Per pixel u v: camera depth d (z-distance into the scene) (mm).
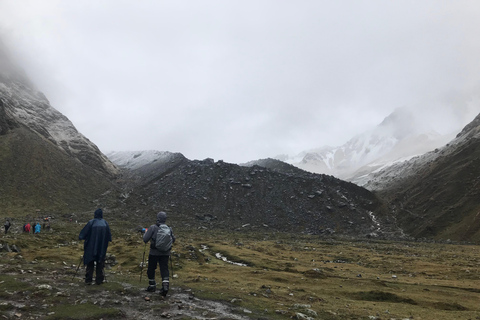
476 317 15664
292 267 38781
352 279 29328
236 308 12328
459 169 196875
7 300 10695
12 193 125812
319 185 183375
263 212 155000
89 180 176000
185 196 170500
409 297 21062
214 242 72188
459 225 138375
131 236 62531
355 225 148125
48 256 26047
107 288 13602
